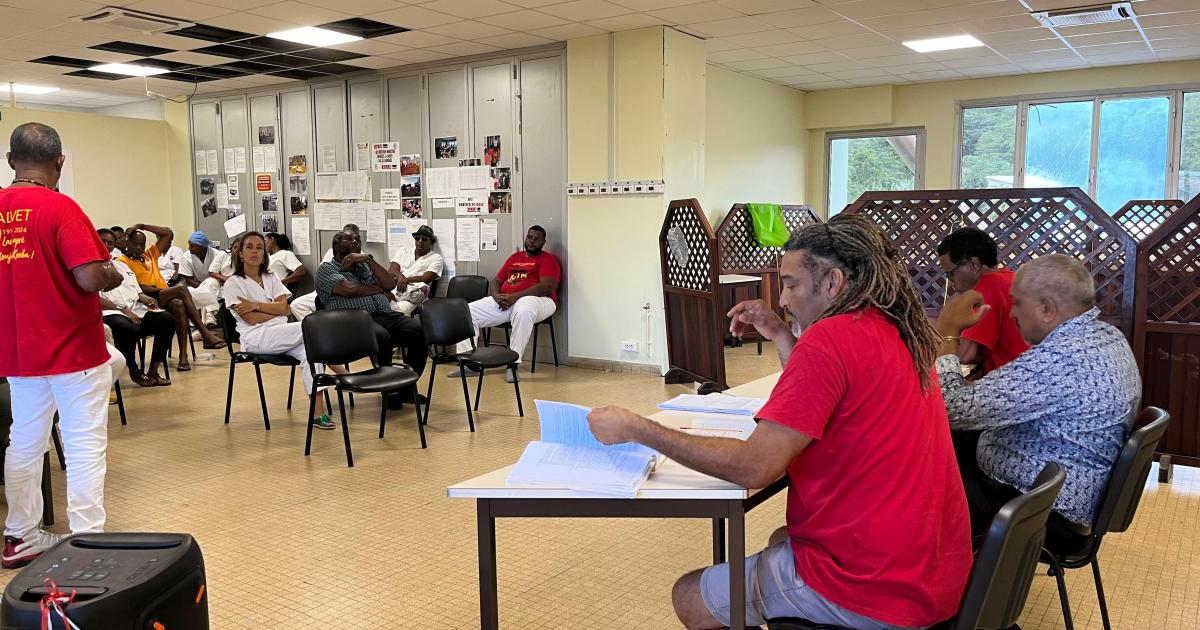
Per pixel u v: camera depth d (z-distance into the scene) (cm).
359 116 866
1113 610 276
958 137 965
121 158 1031
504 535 345
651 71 670
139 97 1055
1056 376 217
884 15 641
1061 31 702
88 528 316
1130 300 423
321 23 648
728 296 807
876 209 493
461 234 802
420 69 811
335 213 899
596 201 711
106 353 321
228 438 498
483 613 185
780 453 154
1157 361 418
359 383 445
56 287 298
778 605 168
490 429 518
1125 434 223
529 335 704
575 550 329
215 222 1024
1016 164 935
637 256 693
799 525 164
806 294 171
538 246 726
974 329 308
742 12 623
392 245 857
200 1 580
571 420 199
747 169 941
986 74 916
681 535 345
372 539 339
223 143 1001
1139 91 859
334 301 588
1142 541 337
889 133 1013
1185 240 407
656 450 165
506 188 766
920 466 156
